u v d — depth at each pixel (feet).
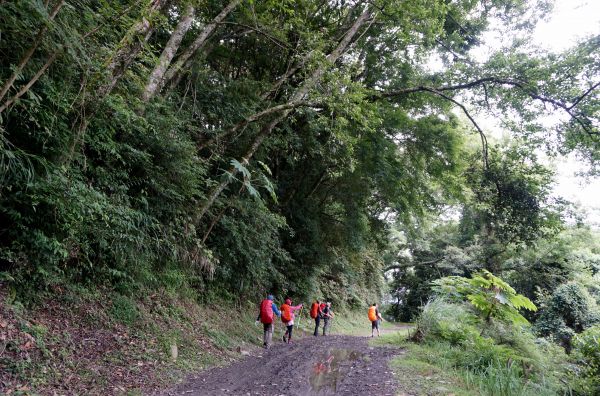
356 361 27.25
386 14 34.76
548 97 42.73
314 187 57.06
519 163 58.13
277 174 50.75
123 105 19.45
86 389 15.06
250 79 42.45
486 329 34.96
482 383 21.48
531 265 88.89
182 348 24.45
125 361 18.93
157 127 24.89
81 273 21.91
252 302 46.34
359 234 60.70
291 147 45.88
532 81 42.16
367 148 46.16
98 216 20.80
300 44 34.88
